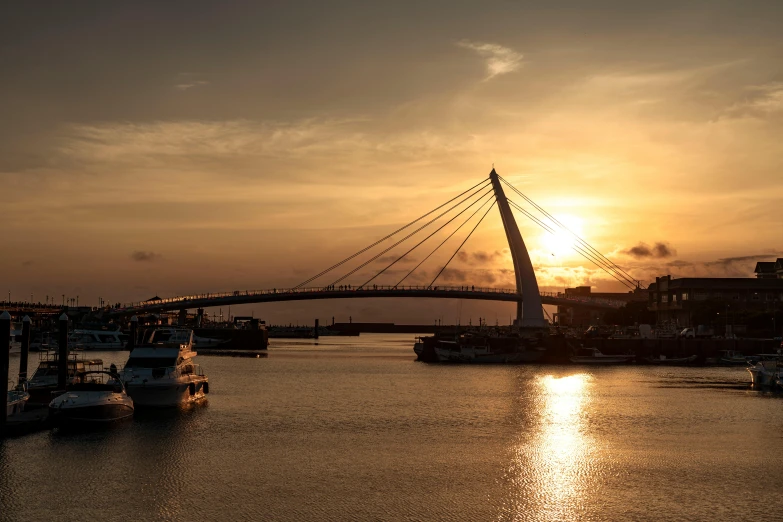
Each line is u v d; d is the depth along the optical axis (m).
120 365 131.88
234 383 110.62
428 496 48.53
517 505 47.00
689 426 72.25
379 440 64.56
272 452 59.59
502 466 55.84
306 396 94.19
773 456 59.38
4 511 44.94
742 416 78.56
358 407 84.06
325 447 61.59
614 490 50.16
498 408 84.00
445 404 87.19
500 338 167.88
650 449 61.78
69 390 69.62
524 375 128.38
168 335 100.56
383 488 50.09
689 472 54.56
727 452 60.69
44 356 146.38
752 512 45.84
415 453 59.72
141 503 46.56
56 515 44.38
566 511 46.00
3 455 57.06
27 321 82.00
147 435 65.19
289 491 49.19
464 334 189.25
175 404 80.44
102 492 48.59
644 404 88.00
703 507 46.78
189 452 59.22
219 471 53.72
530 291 190.75
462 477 52.84
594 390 103.25
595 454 59.81
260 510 45.47
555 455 59.41
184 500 47.19
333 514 44.94
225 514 44.75
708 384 112.56
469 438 65.75
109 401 69.56
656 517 45.03
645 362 165.88
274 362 162.75
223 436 65.50
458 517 44.75
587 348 165.25
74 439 62.78
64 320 75.94
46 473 52.59
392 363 160.38
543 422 74.25
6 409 64.50
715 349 170.00
